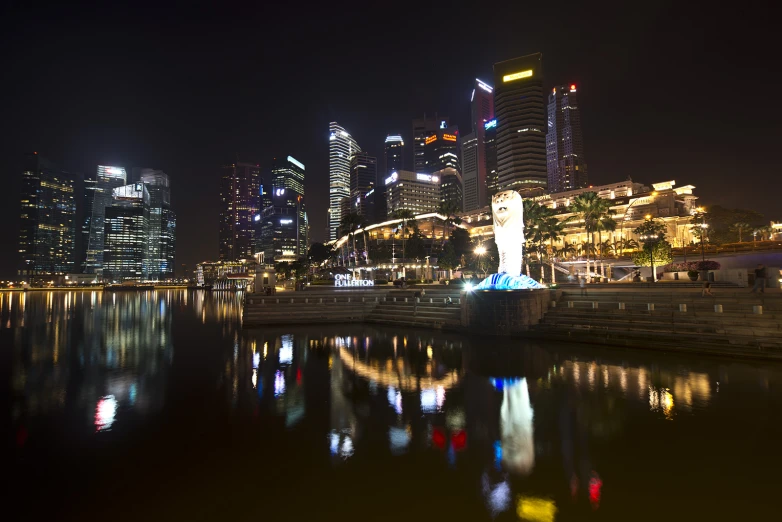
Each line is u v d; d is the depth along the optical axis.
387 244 119.94
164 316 54.06
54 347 26.75
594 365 18.00
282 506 7.13
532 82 184.00
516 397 13.51
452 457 9.06
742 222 89.81
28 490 7.83
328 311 38.38
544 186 177.88
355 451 9.47
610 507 6.96
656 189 125.19
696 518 6.61
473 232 137.88
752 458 8.81
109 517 6.88
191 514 6.93
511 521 6.57
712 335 20.12
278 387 15.43
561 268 75.81
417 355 21.25
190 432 10.85
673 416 11.48
